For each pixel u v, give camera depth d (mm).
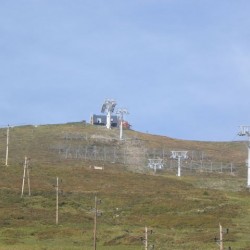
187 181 140125
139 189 119062
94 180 126688
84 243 71188
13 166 135875
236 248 65688
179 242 71125
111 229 80812
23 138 198000
